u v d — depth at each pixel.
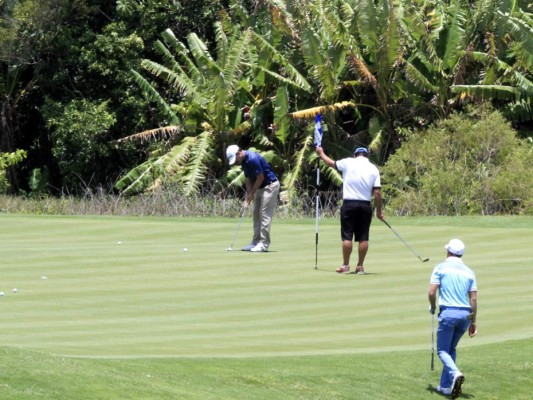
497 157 66.44
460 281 22.50
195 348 23.72
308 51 75.31
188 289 31.86
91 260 37.44
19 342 23.55
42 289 31.42
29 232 46.03
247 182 40.94
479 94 74.12
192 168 75.88
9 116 94.94
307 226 49.09
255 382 20.56
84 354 22.20
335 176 75.75
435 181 63.12
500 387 22.28
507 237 44.34
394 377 22.02
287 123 76.44
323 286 32.81
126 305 29.14
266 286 32.66
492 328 27.30
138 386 18.89
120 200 68.25
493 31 75.88
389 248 41.88
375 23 74.94
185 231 46.44
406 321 27.70
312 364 22.44
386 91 77.12
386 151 77.94
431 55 75.75
